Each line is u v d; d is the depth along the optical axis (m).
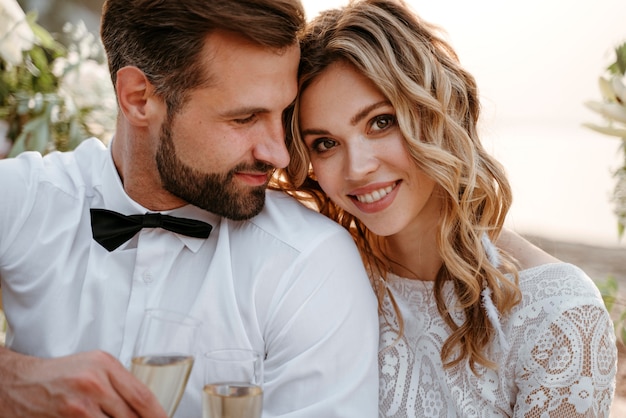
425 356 1.86
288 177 1.96
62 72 3.32
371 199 1.79
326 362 1.64
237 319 1.69
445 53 1.88
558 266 1.78
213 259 1.76
